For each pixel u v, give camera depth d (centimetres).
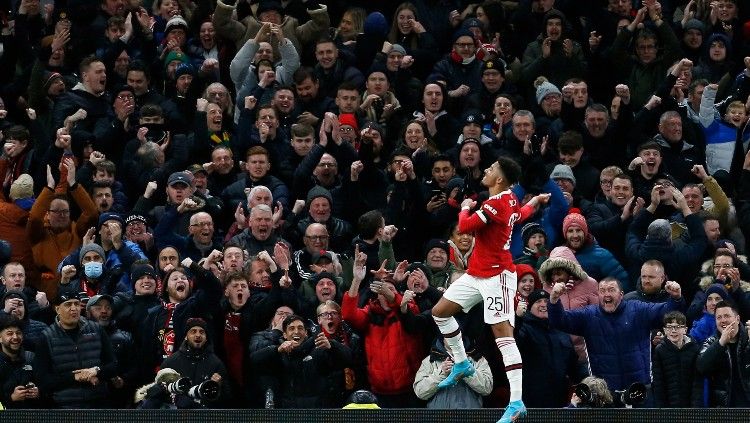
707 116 7312
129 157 7050
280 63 7662
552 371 5881
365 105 7381
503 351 5219
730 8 7975
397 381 5903
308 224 6650
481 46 7694
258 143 7106
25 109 7581
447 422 5291
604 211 6775
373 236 6469
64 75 7762
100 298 6028
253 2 8206
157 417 5328
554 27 7731
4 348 5816
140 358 5959
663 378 5738
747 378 5650
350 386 5944
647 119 7269
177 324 5941
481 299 5309
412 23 7900
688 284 6469
